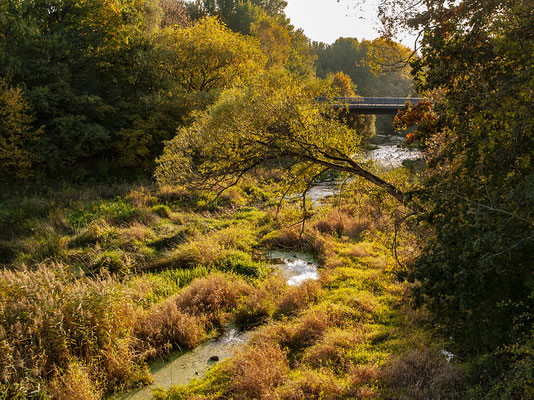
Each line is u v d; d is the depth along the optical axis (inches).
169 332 273.9
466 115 192.9
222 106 312.8
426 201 211.2
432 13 209.8
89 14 856.9
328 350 236.2
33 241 445.7
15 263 398.0
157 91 927.0
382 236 317.7
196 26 1045.8
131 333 267.6
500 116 161.9
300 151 293.1
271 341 256.8
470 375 183.9
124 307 275.6
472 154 181.5
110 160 849.5
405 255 317.4
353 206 354.0
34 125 726.5
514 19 173.6
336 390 199.2
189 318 291.3
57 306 243.4
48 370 219.9
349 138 285.6
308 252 450.3
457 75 206.2
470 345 205.5
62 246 431.5
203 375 238.8
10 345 214.5
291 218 362.0
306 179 329.1
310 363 231.9
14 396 195.0
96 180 780.0
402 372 201.2
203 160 359.9
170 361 256.4
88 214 550.6
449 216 183.5
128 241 448.5
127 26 909.2
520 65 182.2
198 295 319.9
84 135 741.9
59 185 708.7
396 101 1343.5
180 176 427.8
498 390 160.6
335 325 272.1
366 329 261.1
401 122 272.5
